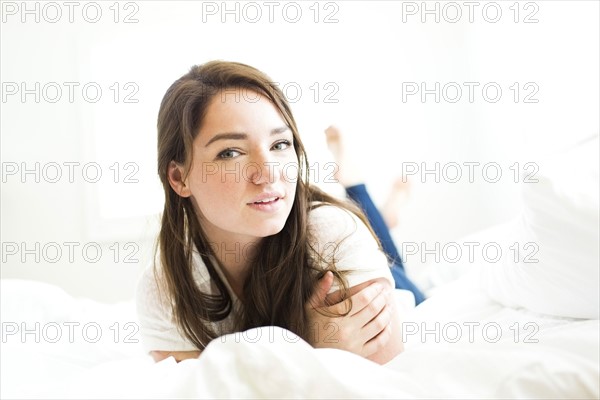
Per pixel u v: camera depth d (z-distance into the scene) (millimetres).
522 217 839
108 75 2029
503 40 2074
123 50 2037
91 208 2020
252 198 731
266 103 754
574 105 1653
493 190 2258
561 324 794
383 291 798
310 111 2188
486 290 1022
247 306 871
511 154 2088
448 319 959
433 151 2357
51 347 974
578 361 542
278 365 515
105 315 1244
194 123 746
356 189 1398
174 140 798
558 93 1736
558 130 1743
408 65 2324
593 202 716
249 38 2141
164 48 2070
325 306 808
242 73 750
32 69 1956
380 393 499
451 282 1298
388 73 2295
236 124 722
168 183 842
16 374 807
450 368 545
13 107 1948
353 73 2246
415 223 2357
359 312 775
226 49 2119
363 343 773
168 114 800
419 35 2338
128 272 2070
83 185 2012
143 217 2062
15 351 871
